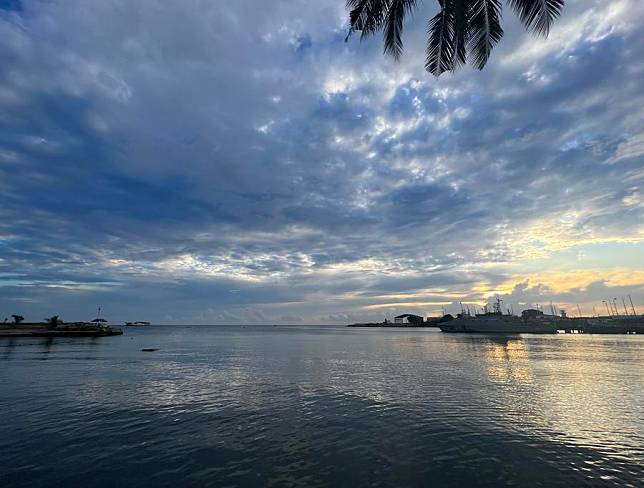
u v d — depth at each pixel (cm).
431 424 1562
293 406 1878
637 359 4322
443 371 3222
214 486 993
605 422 1598
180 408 1831
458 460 1173
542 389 2358
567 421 1612
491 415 1706
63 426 1516
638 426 1541
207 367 3478
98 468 1106
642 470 1098
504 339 9781
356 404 1922
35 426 1512
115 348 5903
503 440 1361
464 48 1473
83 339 8569
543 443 1330
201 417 1667
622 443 1332
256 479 1036
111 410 1781
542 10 1212
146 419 1628
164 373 3047
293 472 1084
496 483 1012
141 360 4078
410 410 1797
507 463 1149
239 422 1590
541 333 12612
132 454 1217
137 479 1034
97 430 1466
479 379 2762
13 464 1129
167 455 1212
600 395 2177
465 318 13650
